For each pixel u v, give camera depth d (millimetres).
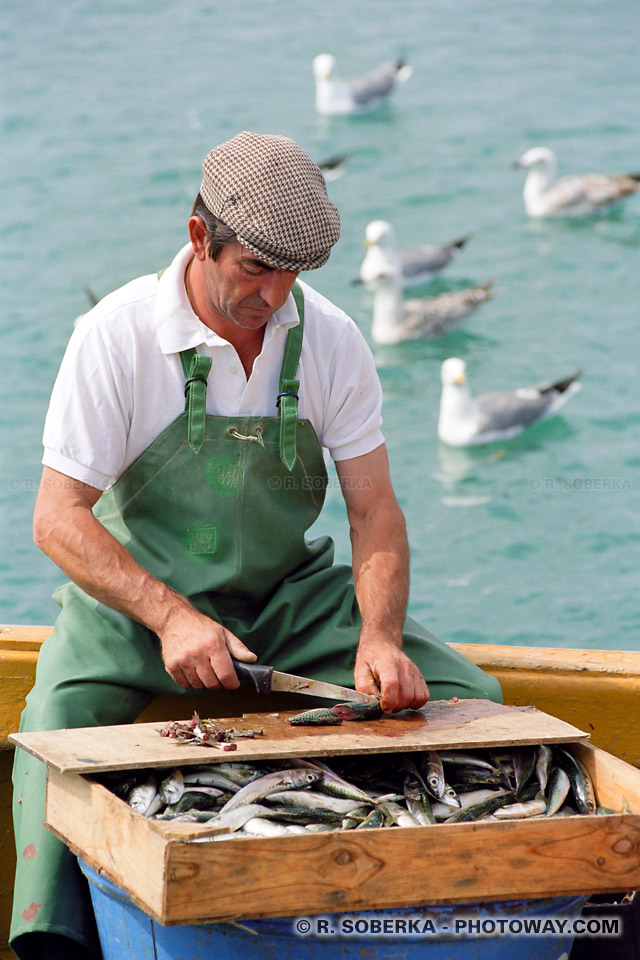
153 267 36344
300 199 6695
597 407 30359
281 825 6102
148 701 7559
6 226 39031
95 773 6223
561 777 6656
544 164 42531
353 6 65375
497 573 23688
